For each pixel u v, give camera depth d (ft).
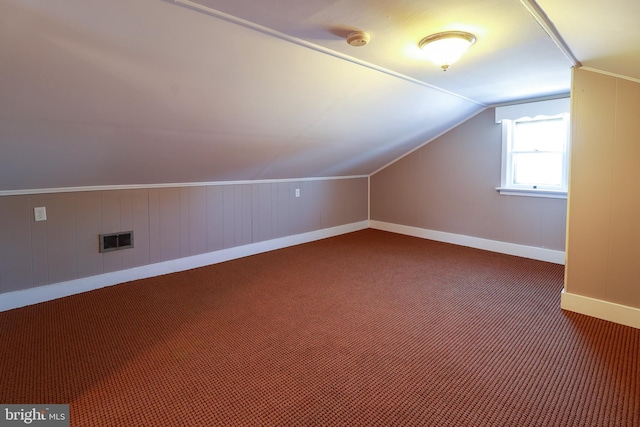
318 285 10.61
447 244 15.37
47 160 8.00
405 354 6.95
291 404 5.56
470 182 14.69
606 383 6.01
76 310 8.86
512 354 6.92
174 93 7.00
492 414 5.33
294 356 6.89
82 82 6.03
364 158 15.26
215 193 12.63
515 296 9.70
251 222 13.79
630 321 7.91
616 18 5.16
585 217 8.34
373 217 18.51
